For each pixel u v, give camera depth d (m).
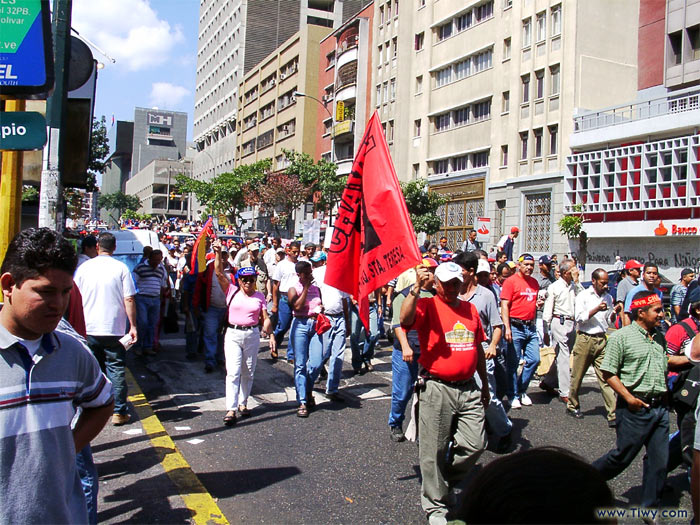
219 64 93.06
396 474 5.43
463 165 35.62
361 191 5.58
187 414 7.27
